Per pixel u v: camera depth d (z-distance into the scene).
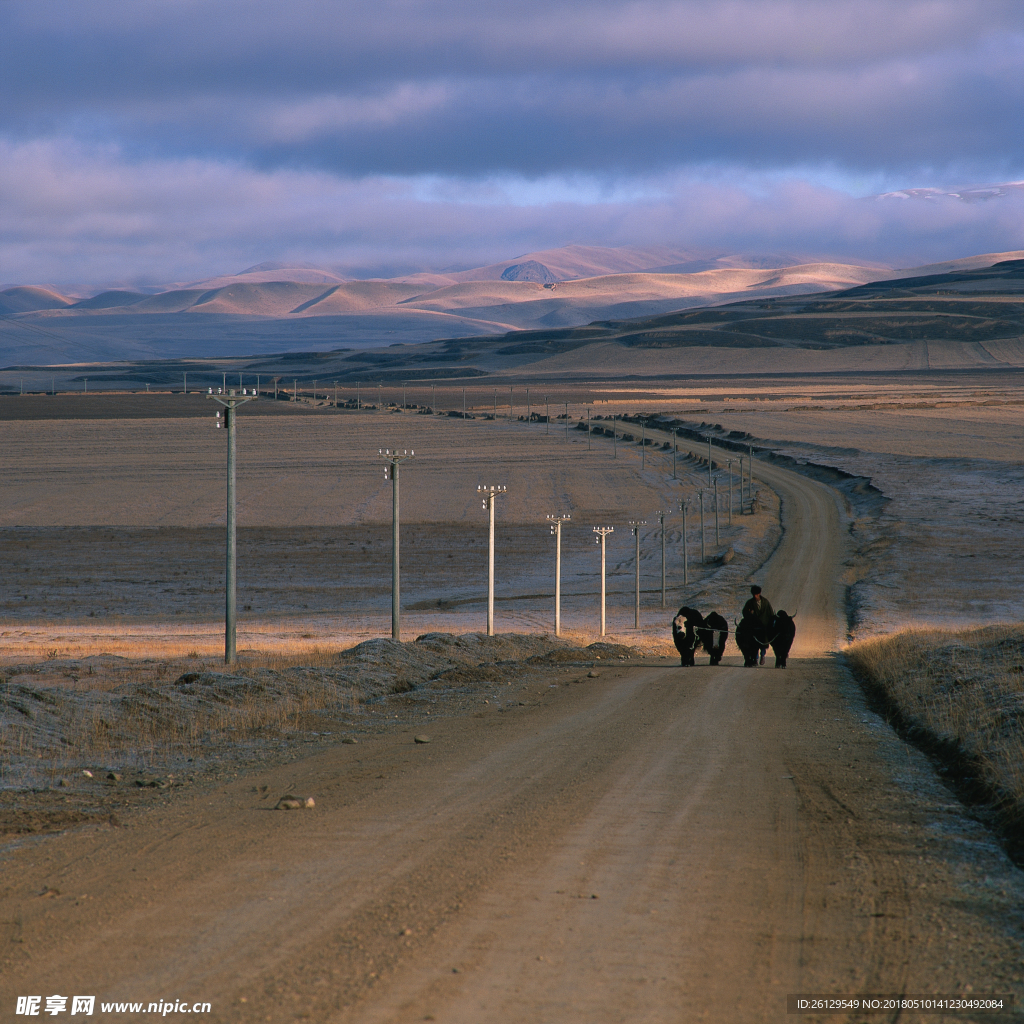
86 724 61.69
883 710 72.81
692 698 77.06
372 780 46.03
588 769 48.28
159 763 51.69
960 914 28.28
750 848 34.56
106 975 24.12
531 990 23.17
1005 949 25.81
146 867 32.62
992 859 33.69
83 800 42.72
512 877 31.22
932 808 41.06
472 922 27.36
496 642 139.38
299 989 23.27
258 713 66.62
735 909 28.45
